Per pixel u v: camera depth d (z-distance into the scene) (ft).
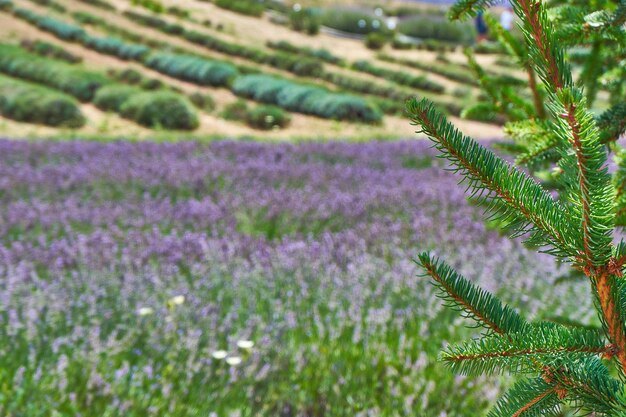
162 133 63.77
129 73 86.74
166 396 12.68
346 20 142.51
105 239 22.66
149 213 26.84
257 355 14.14
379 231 25.45
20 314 16.65
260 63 107.14
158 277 18.86
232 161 41.04
